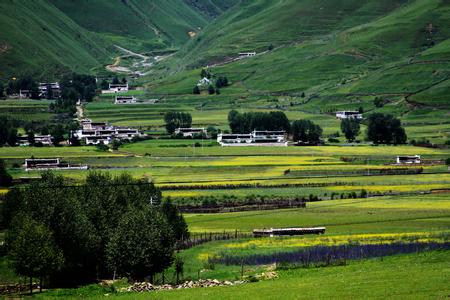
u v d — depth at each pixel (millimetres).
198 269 168125
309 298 118062
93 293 145000
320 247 181500
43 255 152625
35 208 175125
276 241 195750
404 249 171500
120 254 159750
